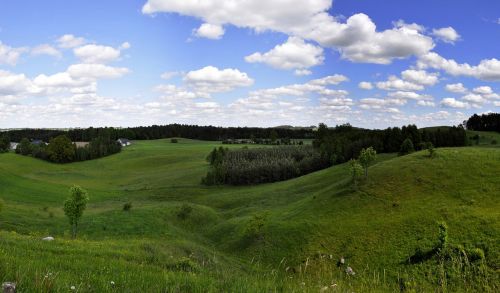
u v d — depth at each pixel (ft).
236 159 532.32
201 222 263.70
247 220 237.04
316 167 471.62
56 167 613.52
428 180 220.64
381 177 240.73
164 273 40.68
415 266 135.54
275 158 520.42
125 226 207.72
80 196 168.76
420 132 478.59
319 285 36.76
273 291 34.06
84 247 82.84
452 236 152.66
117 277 36.58
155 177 523.29
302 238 192.24
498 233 144.66
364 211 207.31
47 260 45.83
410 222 177.27
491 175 208.33
